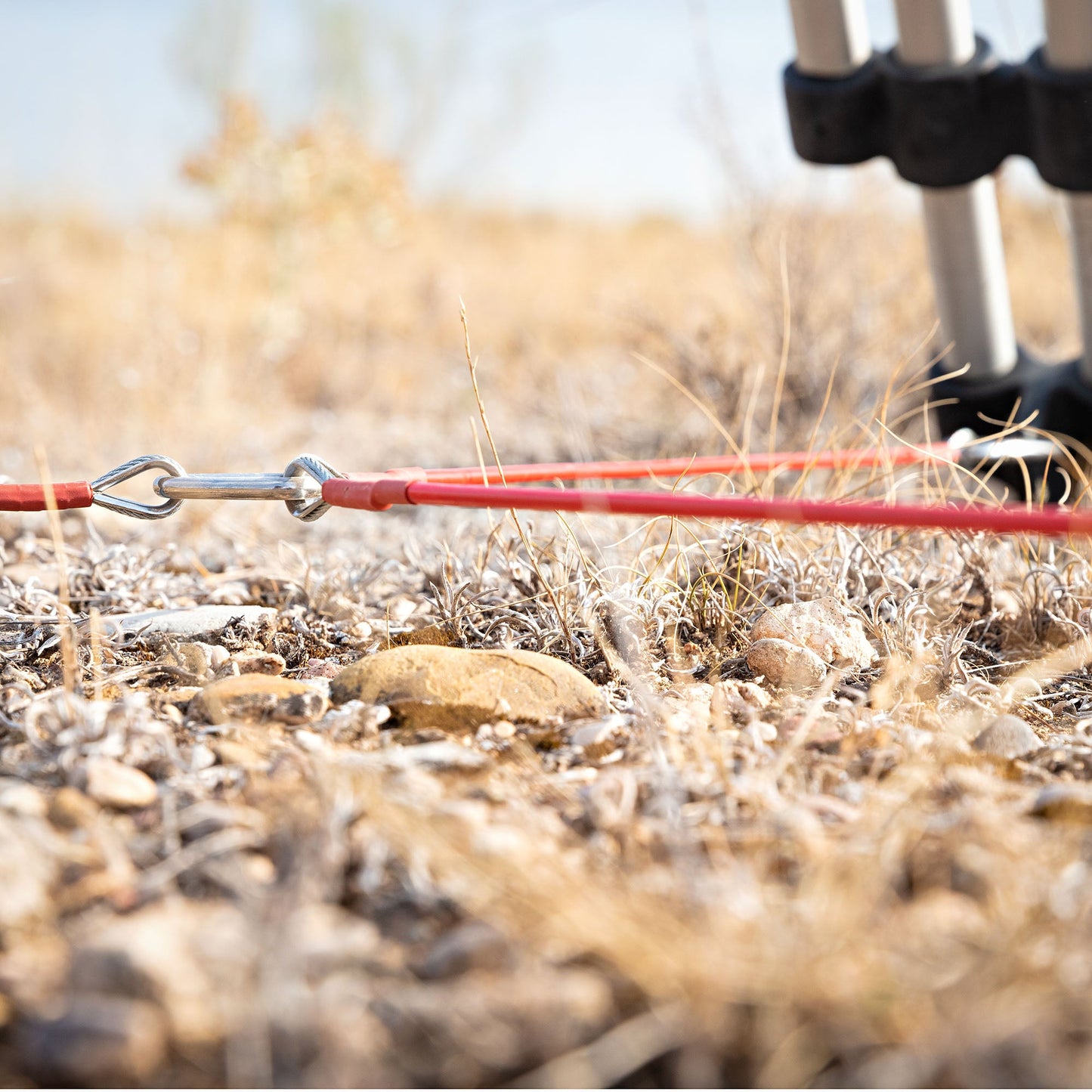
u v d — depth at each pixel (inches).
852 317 177.3
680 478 96.4
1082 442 114.3
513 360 276.7
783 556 92.7
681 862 47.9
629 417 197.5
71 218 388.5
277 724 67.9
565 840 53.6
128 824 55.2
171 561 115.6
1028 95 99.7
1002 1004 40.2
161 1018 40.0
